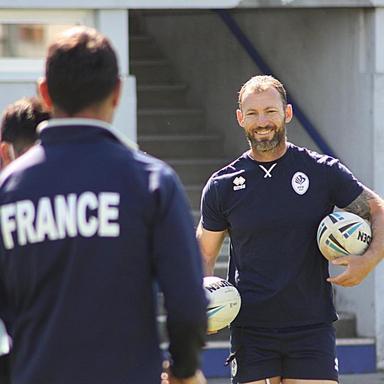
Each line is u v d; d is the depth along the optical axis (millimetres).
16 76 27297
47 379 11062
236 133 37438
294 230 18516
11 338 11633
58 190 11094
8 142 14062
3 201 11289
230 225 18906
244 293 18734
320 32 32406
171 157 38375
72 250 10969
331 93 32031
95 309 10969
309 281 18594
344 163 31500
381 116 30109
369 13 30172
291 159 18688
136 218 11016
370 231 18469
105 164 11141
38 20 27453
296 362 18734
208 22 38812
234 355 19094
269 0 28906
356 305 31094
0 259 11391
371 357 30344
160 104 40406
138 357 11172
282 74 34781
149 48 42406
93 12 27672
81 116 11328
